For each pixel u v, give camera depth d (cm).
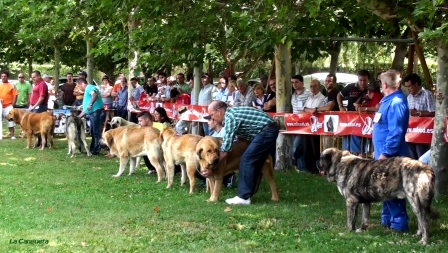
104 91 1764
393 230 684
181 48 1123
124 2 1048
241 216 757
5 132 2080
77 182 1023
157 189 957
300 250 605
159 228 694
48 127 1529
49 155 1413
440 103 863
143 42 1079
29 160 1318
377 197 642
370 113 1031
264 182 1026
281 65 1177
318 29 1023
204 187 975
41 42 1923
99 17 1240
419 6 707
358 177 654
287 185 998
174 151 952
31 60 2461
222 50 1503
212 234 666
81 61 2344
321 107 1121
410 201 615
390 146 654
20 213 769
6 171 1141
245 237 657
